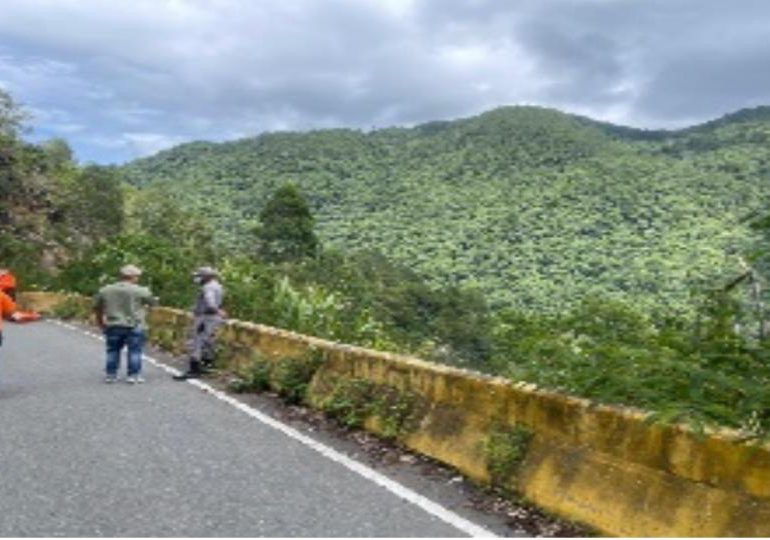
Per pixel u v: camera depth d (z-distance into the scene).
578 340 5.92
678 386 4.95
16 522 5.12
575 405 5.54
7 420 8.66
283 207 103.31
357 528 5.09
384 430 7.77
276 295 18.20
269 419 9.01
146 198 108.25
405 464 6.91
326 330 16.64
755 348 4.92
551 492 5.46
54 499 5.66
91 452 7.16
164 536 4.89
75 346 18.20
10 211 62.16
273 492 5.93
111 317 12.08
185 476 6.36
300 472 6.55
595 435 5.32
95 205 86.12
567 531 5.07
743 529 4.11
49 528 5.01
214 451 7.29
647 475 4.83
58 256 62.50
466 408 6.88
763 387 4.61
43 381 12.01
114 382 12.07
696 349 5.18
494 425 6.31
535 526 5.20
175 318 18.17
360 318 16.47
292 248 101.62
